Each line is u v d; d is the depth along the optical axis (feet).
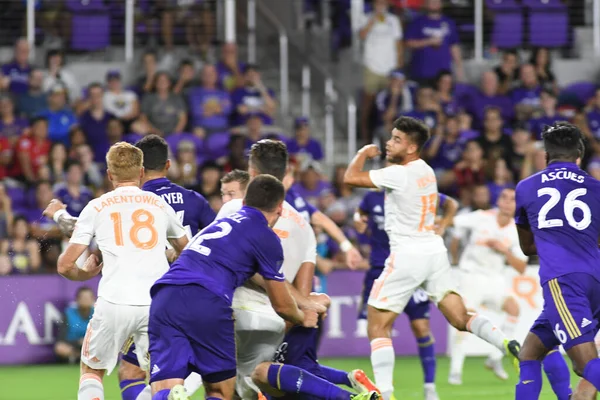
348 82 190.60
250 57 193.67
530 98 176.96
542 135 72.84
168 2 190.08
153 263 70.33
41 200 146.20
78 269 70.59
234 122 171.42
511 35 197.06
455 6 198.70
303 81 192.65
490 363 117.39
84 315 136.26
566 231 68.54
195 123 168.55
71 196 147.54
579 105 187.32
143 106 165.78
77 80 185.78
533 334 71.46
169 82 166.91
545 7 198.59
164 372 63.10
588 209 68.85
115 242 69.92
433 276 83.51
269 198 67.00
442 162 161.58
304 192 152.15
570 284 67.21
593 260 68.08
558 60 199.31
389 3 189.16
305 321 69.67
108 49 190.08
